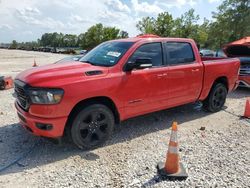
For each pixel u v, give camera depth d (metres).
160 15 48.50
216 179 3.78
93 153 4.56
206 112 7.09
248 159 4.41
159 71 5.38
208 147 4.86
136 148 4.78
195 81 6.16
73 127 4.43
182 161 4.29
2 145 4.77
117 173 3.91
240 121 6.43
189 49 6.15
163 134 5.47
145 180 3.73
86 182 3.68
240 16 41.75
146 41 5.34
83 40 65.31
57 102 4.16
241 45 10.99
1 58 28.98
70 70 4.57
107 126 4.81
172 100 5.79
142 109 5.26
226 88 7.27
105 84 4.59
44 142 4.93
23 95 4.37
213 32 46.50
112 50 5.29
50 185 3.60
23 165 4.10
